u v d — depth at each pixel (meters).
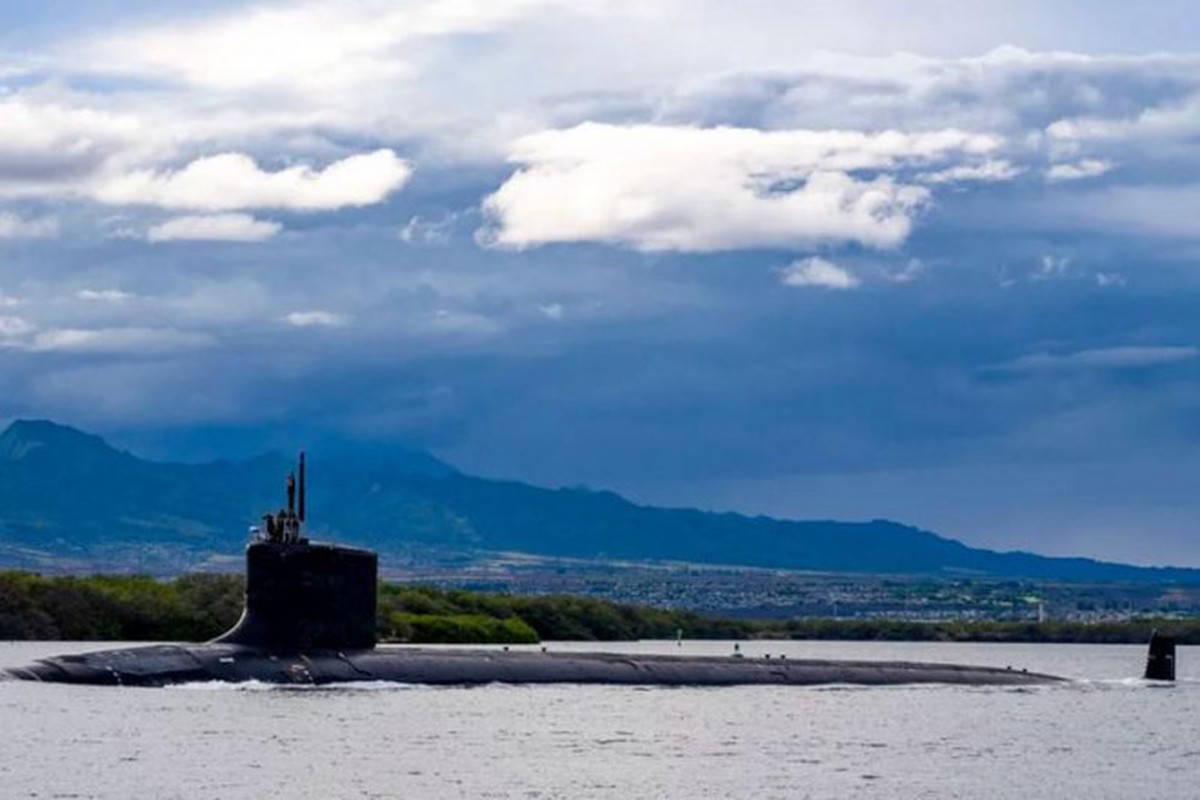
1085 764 191.12
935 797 163.75
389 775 162.88
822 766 182.50
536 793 158.12
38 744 171.88
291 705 199.75
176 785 153.38
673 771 175.12
